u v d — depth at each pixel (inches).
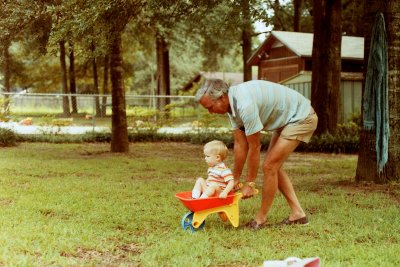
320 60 674.2
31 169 429.4
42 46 522.9
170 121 835.4
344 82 927.0
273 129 225.6
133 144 740.0
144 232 228.2
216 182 227.9
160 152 624.1
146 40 1371.8
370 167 359.3
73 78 1505.9
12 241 198.4
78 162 487.5
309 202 295.9
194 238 211.8
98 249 197.9
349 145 633.0
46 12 418.9
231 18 512.4
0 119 791.1
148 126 802.2
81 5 373.1
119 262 184.9
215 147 228.7
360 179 365.7
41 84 1870.1
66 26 373.1
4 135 663.1
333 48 671.8
